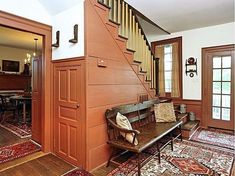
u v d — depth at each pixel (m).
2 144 3.30
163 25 4.38
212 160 2.69
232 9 3.47
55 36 2.82
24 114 5.01
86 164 2.38
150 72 4.16
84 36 2.36
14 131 4.13
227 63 4.29
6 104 5.22
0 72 6.61
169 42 5.07
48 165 2.54
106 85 2.67
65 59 2.64
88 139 2.38
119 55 2.94
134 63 3.34
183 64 4.87
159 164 2.55
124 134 2.45
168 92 5.14
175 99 5.00
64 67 2.67
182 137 3.77
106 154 2.66
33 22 2.65
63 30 2.68
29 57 7.00
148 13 3.65
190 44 4.75
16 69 7.25
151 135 2.64
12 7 2.40
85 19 2.35
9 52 7.05
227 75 4.30
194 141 3.55
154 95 4.17
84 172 2.34
